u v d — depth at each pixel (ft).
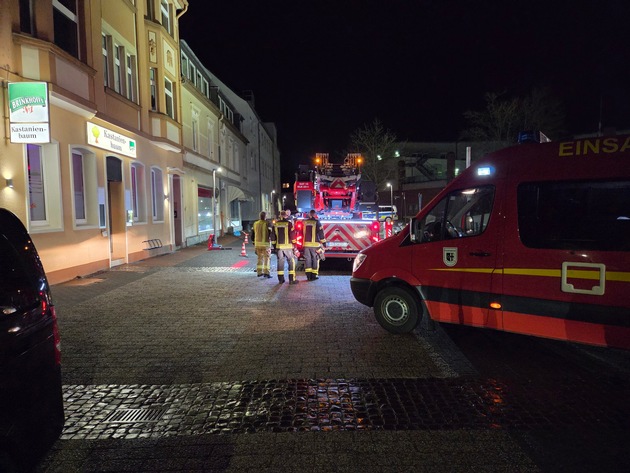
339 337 20.39
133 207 49.65
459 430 12.12
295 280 34.73
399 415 13.01
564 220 15.87
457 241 18.37
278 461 10.76
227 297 29.19
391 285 20.53
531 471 10.27
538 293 16.24
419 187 164.55
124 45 46.50
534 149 16.89
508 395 14.29
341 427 12.35
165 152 58.23
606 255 14.93
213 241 67.21
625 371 16.24
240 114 124.36
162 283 34.50
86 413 13.42
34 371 9.04
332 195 50.75
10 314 8.66
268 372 16.34
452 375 15.90
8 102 27.99
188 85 69.31
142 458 10.99
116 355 18.33
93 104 36.24
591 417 12.84
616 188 14.97
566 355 17.90
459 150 183.11
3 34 27.86
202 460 10.85
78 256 36.50
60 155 33.76
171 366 17.08
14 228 9.95
